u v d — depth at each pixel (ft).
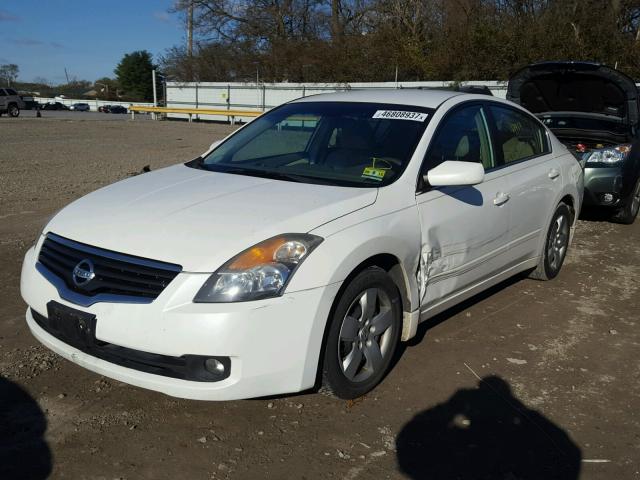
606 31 77.97
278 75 122.21
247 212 10.39
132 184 12.68
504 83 81.10
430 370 12.43
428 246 12.00
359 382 10.94
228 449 9.63
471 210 13.20
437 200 12.36
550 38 81.00
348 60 105.19
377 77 100.89
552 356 13.32
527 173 15.65
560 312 15.89
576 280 18.54
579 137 25.16
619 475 9.34
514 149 15.75
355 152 12.89
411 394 11.46
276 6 130.62
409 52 96.89
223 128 94.48
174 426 10.20
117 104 228.84
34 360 12.30
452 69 89.71
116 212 10.91
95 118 128.57
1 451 9.42
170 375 9.45
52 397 10.98
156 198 11.40
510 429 10.46
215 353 9.05
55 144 59.62
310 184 11.87
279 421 10.43
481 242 13.73
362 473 9.16
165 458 9.36
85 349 9.95
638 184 25.84
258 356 9.25
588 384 12.14
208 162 14.33
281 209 10.48
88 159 46.44
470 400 11.34
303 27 129.70
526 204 15.42
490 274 14.71
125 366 9.66
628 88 24.73
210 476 8.98
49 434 9.89
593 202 24.68
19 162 43.42
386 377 12.05
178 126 98.43
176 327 9.03
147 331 9.12
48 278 10.40
